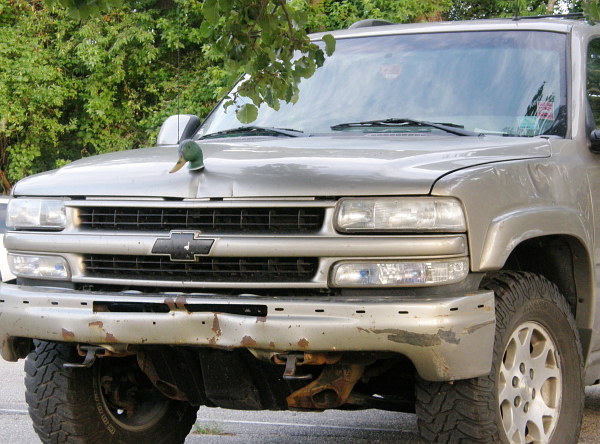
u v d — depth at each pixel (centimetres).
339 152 359
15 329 367
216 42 352
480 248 329
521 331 364
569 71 445
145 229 354
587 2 371
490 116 434
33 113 2088
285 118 468
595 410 588
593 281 413
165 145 490
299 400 359
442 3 1919
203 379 368
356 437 512
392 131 426
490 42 469
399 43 490
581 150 424
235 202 338
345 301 317
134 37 2062
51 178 385
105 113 2147
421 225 321
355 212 324
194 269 343
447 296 318
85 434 399
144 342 343
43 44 2162
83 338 351
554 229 370
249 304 326
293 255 327
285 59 353
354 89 469
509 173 355
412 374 382
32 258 377
